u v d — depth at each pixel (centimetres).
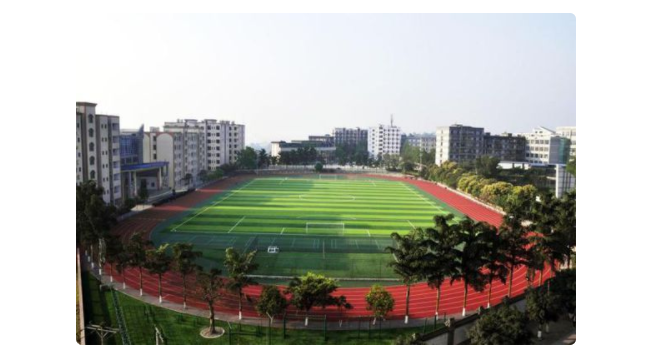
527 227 4978
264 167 19462
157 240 6706
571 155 13838
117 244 4903
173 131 13712
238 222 8006
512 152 19088
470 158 19112
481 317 3497
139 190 9644
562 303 3953
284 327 3825
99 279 5022
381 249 6262
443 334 3697
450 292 4841
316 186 13700
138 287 4841
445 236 4162
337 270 5381
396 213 9250
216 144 16925
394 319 4175
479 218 8975
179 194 10931
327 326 4009
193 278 5103
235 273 3984
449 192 12812
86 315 4181
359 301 4544
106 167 8431
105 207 5428
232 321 4097
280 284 4938
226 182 14400
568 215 5284
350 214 9006
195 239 6756
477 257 4178
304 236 7000
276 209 9400
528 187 9212
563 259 4731
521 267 5703
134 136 10969
